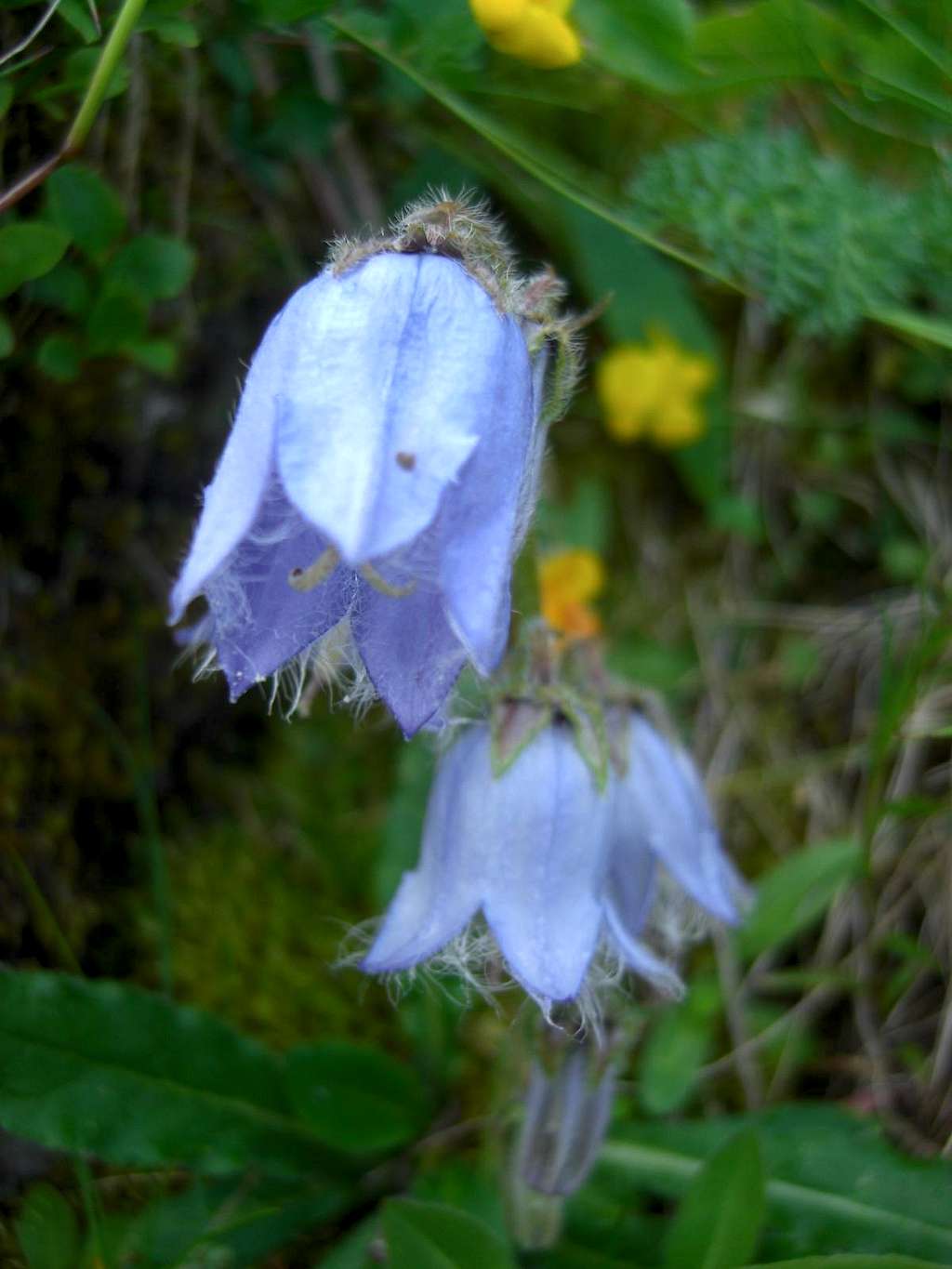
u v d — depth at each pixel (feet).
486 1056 0.82
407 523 0.57
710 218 0.79
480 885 0.66
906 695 0.79
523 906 0.66
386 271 0.60
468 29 0.76
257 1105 0.75
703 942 0.84
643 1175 0.76
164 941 0.77
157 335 0.82
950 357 0.85
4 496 0.79
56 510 0.81
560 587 0.86
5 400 0.78
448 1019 0.80
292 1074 0.75
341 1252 0.74
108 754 0.83
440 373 0.59
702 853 0.71
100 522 0.82
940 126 0.82
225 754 0.87
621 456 0.94
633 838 0.70
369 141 0.87
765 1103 0.83
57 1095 0.72
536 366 0.63
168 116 0.80
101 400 0.81
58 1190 0.76
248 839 0.86
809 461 0.94
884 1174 0.74
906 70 0.78
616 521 0.94
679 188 0.80
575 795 0.66
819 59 0.79
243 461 0.59
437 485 0.57
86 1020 0.73
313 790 0.88
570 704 0.67
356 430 0.58
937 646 0.79
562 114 0.87
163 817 0.85
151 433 0.83
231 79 0.80
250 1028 0.82
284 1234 0.75
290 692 0.88
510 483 0.60
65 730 0.81
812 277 0.78
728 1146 0.69
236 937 0.84
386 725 0.89
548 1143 0.71
